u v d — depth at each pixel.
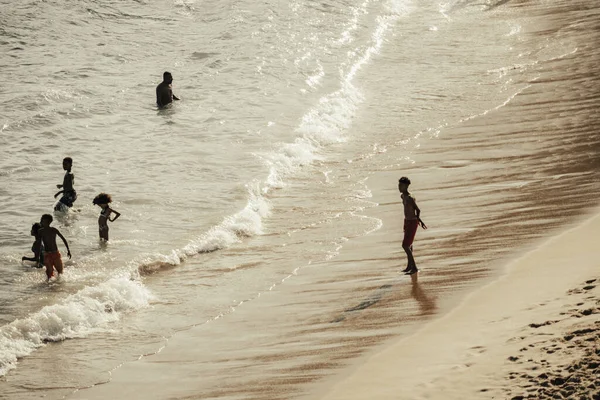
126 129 40.50
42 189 33.22
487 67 52.16
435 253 24.95
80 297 23.41
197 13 64.88
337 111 44.09
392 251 26.00
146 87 47.44
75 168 35.38
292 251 27.19
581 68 49.22
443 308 20.53
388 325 20.00
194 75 49.81
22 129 39.88
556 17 65.25
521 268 22.20
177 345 20.88
